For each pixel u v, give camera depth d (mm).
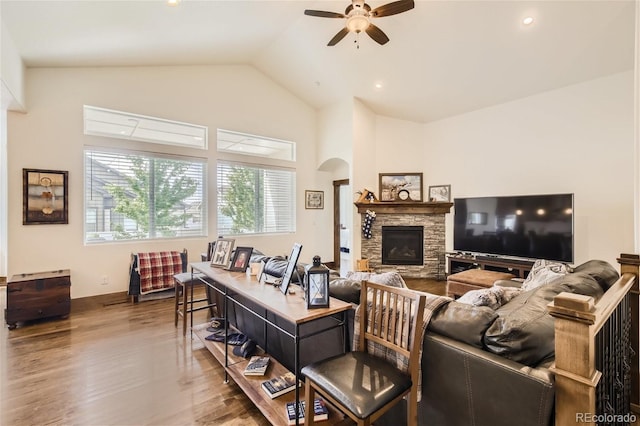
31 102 3684
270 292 2018
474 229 5016
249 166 5660
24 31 2963
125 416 1869
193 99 4941
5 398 2035
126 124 4480
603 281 2217
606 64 3734
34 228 3707
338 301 1816
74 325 3297
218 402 2006
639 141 1962
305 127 6391
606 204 3986
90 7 2791
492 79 4352
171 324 3332
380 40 3201
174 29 3609
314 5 3783
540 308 1460
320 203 6676
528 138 4684
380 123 6160
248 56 5141
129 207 4418
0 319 3420
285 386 1920
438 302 1522
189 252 4871
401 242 5848
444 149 5730
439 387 1376
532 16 3197
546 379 1047
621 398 1606
